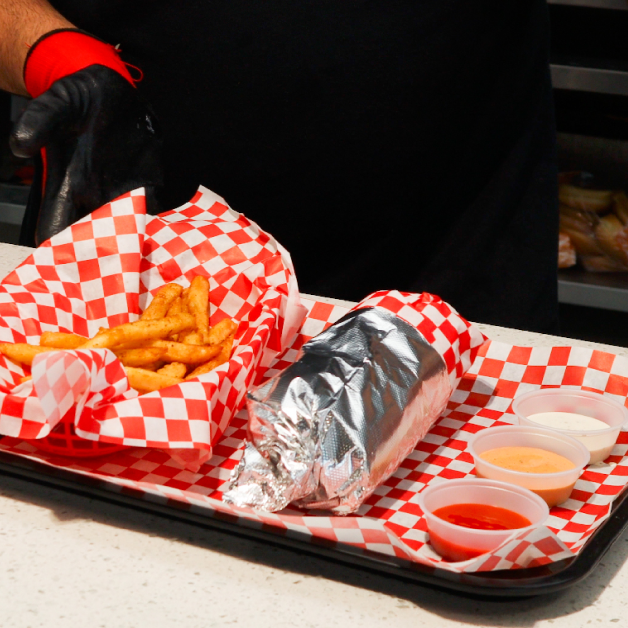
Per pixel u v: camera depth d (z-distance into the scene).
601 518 0.92
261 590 0.83
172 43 2.24
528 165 2.39
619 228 3.35
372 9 2.14
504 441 1.12
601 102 3.39
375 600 0.82
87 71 1.81
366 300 1.24
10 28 2.05
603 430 1.10
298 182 2.32
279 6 2.14
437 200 2.38
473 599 0.82
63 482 0.95
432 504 0.94
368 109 2.23
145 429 0.95
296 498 0.94
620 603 0.83
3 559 0.85
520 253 2.42
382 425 0.98
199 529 0.93
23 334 1.21
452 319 1.19
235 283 1.39
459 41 2.20
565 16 3.32
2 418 0.95
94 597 0.80
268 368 1.32
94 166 1.77
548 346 1.46
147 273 1.41
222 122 2.29
